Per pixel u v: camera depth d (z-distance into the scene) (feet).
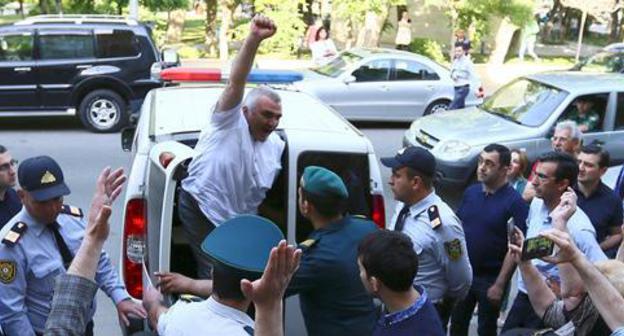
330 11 79.10
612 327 10.49
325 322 12.26
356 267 12.14
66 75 44.78
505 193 17.12
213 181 14.32
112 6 71.87
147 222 15.94
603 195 17.38
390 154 43.32
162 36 90.38
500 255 17.20
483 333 17.66
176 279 13.12
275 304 8.46
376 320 12.25
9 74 44.14
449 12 79.20
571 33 122.11
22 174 12.23
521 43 88.63
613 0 89.45
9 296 12.21
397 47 79.46
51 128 47.11
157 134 16.29
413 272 10.42
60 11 71.82
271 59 72.38
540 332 12.34
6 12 111.75
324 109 18.47
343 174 15.66
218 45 81.82
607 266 11.44
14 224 12.38
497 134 33.60
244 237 9.48
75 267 9.65
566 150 20.90
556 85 35.70
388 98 50.24
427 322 10.42
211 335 9.24
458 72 49.08
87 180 34.86
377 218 15.96
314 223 12.67
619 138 34.58
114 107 45.57
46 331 9.27
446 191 33.01
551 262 11.32
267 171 14.87
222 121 14.21
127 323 13.30
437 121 36.24
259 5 74.69
